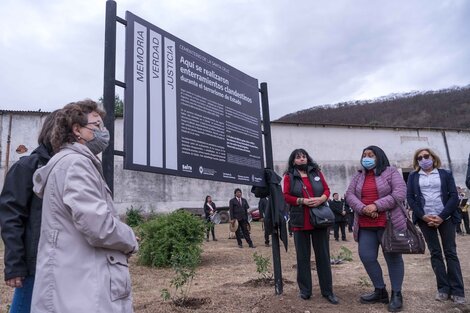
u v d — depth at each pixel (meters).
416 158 5.24
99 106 2.67
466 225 14.58
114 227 2.14
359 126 34.03
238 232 12.83
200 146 4.81
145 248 9.09
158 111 4.28
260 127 6.09
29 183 2.57
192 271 5.60
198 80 4.97
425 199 5.04
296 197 4.92
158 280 7.40
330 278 4.89
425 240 5.09
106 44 3.84
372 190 4.81
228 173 5.20
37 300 2.06
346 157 33.41
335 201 14.41
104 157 3.58
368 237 4.88
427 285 5.86
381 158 4.90
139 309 4.88
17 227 2.51
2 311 5.17
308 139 32.88
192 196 28.09
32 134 25.61
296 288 5.75
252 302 4.92
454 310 4.50
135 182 26.80
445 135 35.84
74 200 2.08
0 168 24.70
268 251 11.42
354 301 4.92
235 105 5.59
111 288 2.12
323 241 4.92
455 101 100.81
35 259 2.52
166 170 4.26
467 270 7.04
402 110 107.19
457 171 35.28
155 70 4.34
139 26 4.23
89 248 2.14
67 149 2.35
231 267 8.61
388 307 4.55
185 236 9.09
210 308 4.76
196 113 4.84
